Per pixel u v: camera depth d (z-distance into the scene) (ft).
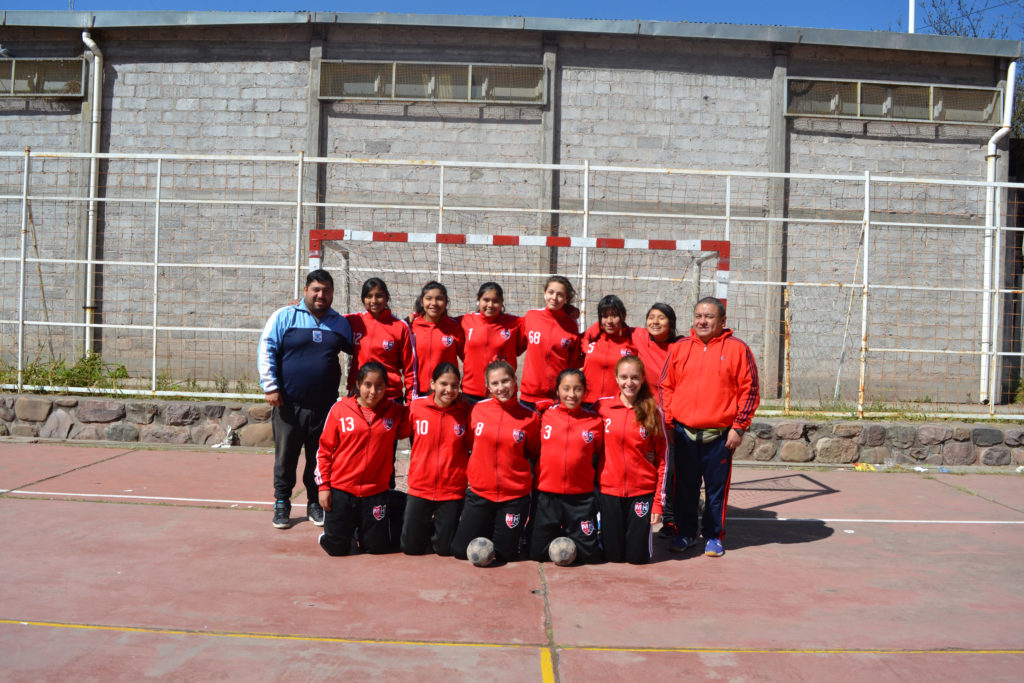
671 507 17.48
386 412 15.08
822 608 12.68
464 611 12.25
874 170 37.27
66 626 11.21
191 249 36.01
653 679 9.96
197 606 12.14
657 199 36.14
